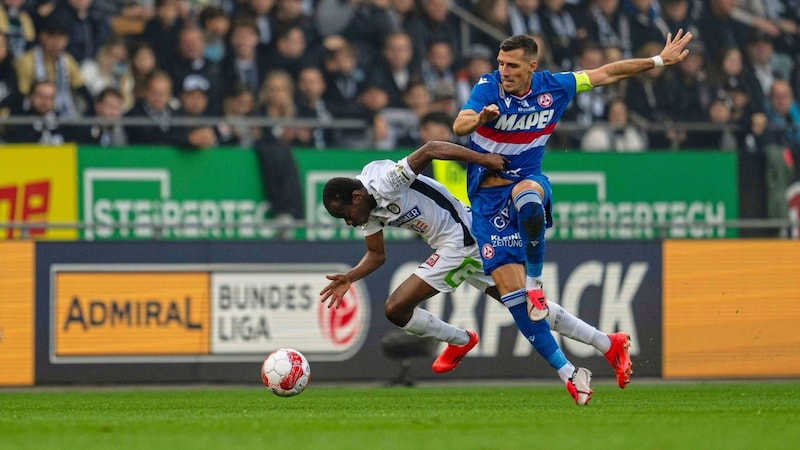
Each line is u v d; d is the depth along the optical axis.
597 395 31.14
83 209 40.62
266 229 41.50
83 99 46.12
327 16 49.22
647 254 38.72
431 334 26.31
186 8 48.16
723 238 40.38
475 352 37.94
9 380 36.16
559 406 26.03
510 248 23.62
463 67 51.09
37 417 23.11
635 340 38.56
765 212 45.16
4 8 45.62
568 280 38.25
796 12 55.88
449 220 25.81
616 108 49.44
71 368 36.41
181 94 45.38
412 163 23.59
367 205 24.70
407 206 25.23
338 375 37.47
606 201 43.69
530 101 23.06
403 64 49.25
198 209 41.38
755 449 15.47
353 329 37.62
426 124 44.53
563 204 43.34
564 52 51.78
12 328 36.22
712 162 44.53
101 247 36.62
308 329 37.44
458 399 29.66
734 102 52.03
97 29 47.44
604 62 51.34
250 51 47.38
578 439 17.06
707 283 39.00
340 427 19.47
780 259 39.41
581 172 43.50
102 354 36.56
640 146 47.38
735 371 39.03
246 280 37.22
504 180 23.53
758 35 54.31
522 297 23.41
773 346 39.22
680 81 51.53
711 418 21.62
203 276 37.06
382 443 16.44
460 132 22.25
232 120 43.19
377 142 46.81
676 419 21.31
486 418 21.64
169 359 36.81
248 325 37.22
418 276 25.94
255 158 41.69
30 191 40.47
